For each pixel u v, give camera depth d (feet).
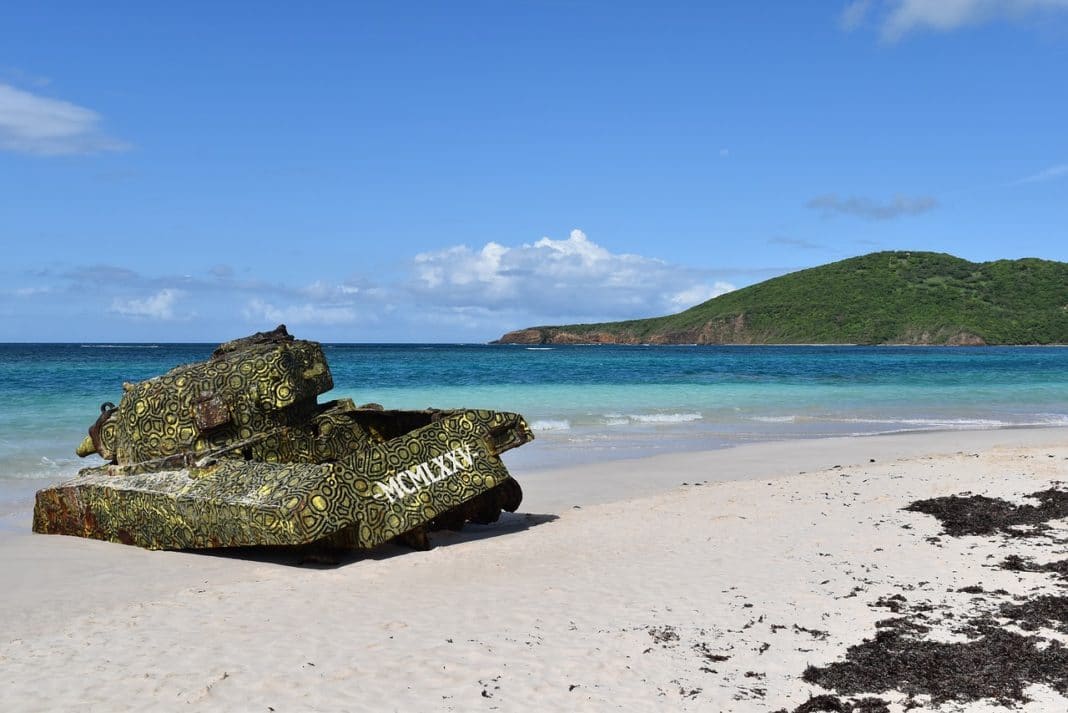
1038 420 77.71
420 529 29.76
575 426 69.77
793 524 32.65
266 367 31.24
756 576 25.73
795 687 17.95
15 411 73.36
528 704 17.01
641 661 19.20
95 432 32.99
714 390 108.06
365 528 27.99
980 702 17.20
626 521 33.78
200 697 17.24
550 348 442.50
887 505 35.78
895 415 81.00
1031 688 17.78
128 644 20.27
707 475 46.57
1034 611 22.25
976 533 30.78
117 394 89.81
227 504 27.99
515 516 35.86
